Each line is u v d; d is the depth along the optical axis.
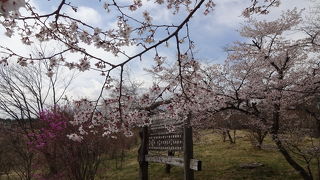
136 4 3.99
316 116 9.66
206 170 13.18
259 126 10.92
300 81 8.96
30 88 18.20
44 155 10.95
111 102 4.17
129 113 4.45
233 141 20.05
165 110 6.71
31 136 11.88
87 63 3.81
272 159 14.09
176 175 13.09
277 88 8.93
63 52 3.51
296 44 9.14
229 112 10.45
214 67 9.47
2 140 13.72
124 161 17.09
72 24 3.53
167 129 10.21
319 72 9.06
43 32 3.53
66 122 9.77
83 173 9.69
